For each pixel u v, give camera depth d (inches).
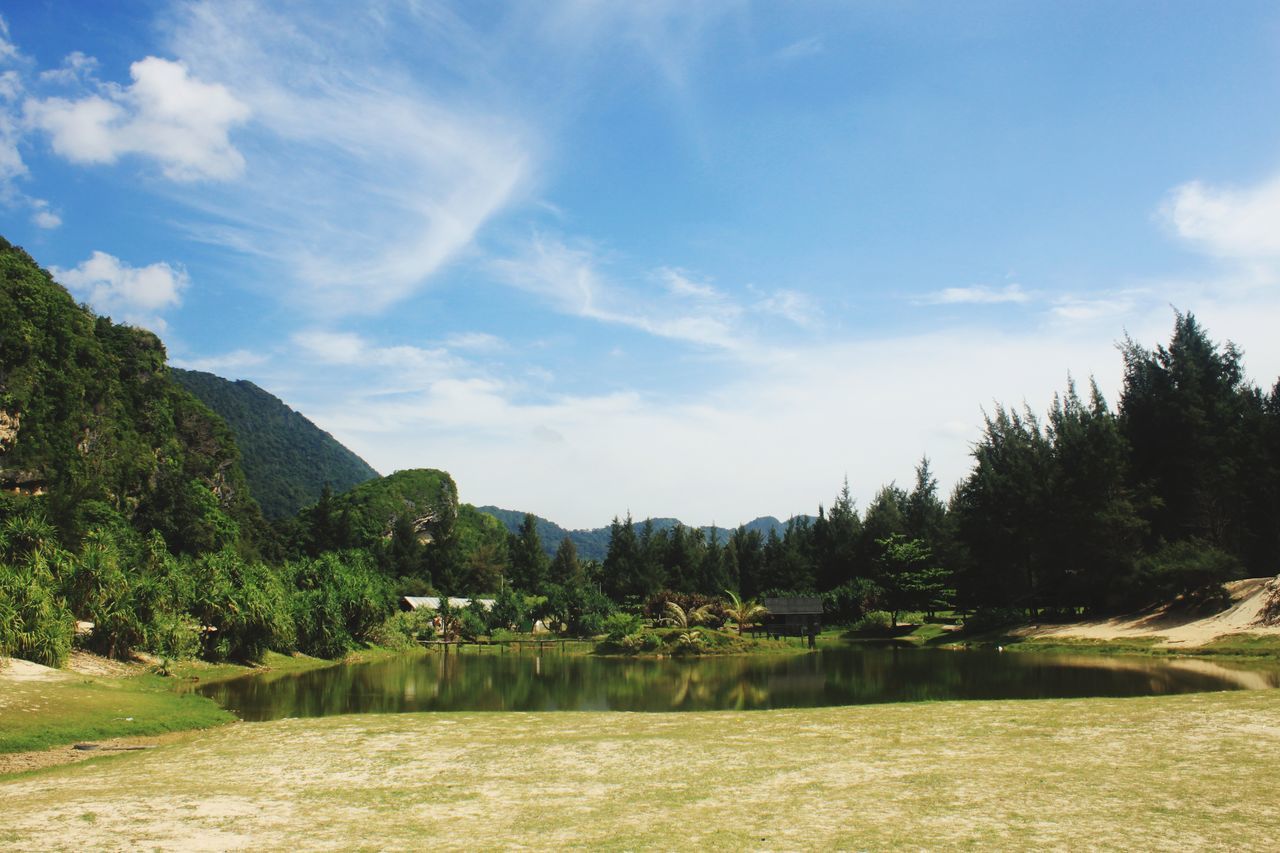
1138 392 2672.2
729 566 4916.3
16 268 3393.2
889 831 443.5
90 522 2650.1
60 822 492.4
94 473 3275.1
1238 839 405.4
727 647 2438.5
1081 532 2422.5
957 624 3159.5
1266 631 1696.6
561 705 1215.6
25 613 1285.7
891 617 3326.8
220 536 4050.2
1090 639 2084.2
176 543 3747.5
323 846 441.7
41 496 2659.9
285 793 578.9
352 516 5654.5
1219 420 2395.4
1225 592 1961.1
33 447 3038.9
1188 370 2466.8
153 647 1576.0
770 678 1619.1
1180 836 414.0
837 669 1793.8
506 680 1632.6
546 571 5319.9
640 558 4660.4
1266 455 2213.3
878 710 959.0
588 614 3339.1
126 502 3543.3
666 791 567.5
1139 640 1939.0
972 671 1626.5
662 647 2416.3
